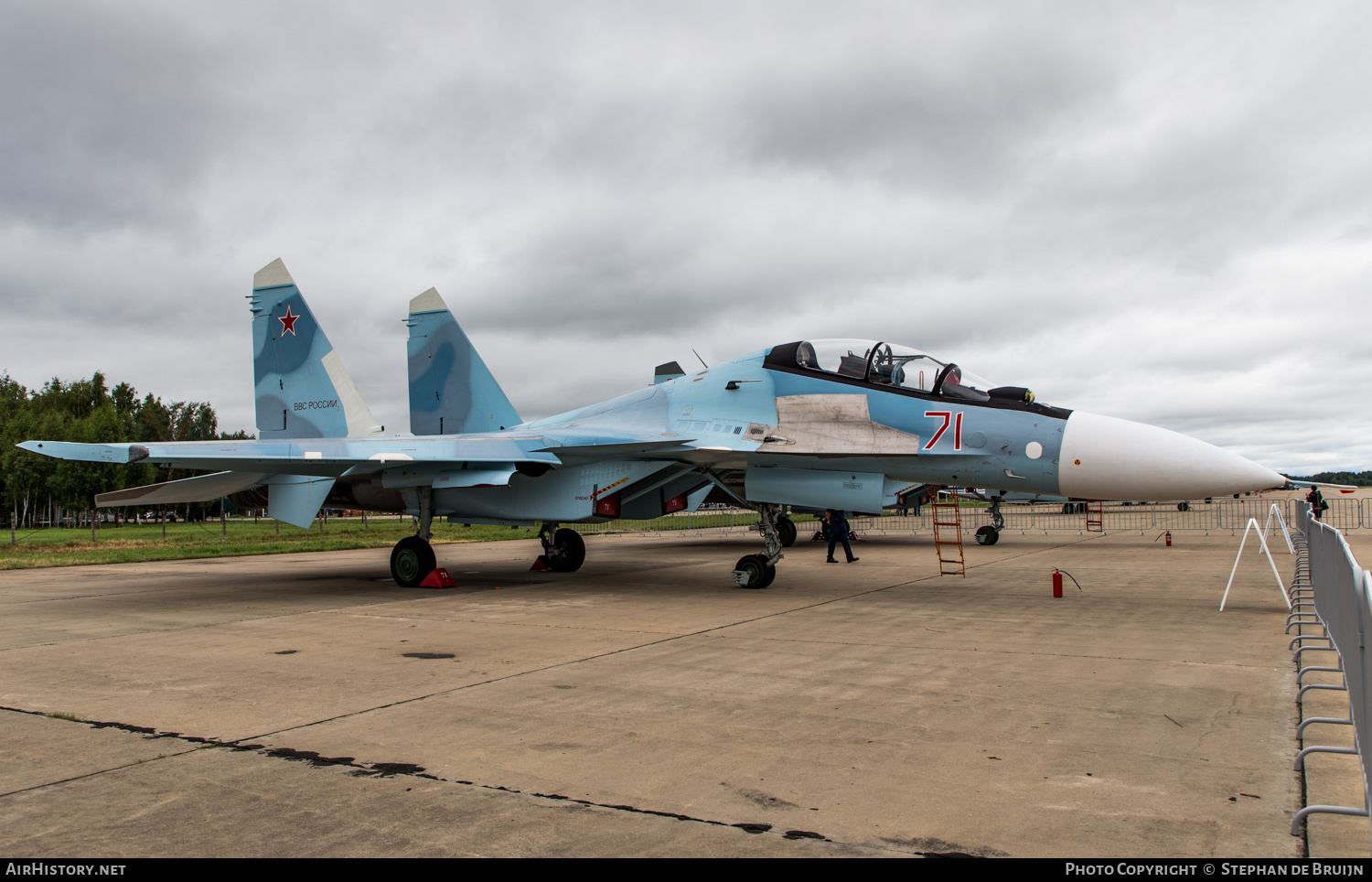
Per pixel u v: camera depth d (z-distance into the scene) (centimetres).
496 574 1534
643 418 1256
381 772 422
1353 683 407
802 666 679
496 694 590
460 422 1537
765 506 1242
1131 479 955
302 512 1348
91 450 1063
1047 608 1027
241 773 423
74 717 533
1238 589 1221
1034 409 1010
